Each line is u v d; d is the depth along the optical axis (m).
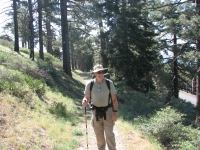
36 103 8.26
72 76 22.48
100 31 21.41
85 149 5.77
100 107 4.52
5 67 10.66
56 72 16.84
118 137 6.87
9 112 6.15
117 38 18.73
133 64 18.69
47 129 6.30
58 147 5.35
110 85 4.44
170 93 20.05
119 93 15.10
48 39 33.78
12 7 22.30
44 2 20.08
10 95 7.32
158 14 19.98
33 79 11.34
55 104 8.70
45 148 5.16
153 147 6.32
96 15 19.89
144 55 19.64
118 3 20.00
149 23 20.33
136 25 19.56
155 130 7.51
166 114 8.36
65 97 11.95
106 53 19.58
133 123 8.71
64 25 20.70
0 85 7.48
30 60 16.23
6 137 4.93
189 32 14.15
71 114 9.02
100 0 20.81
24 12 29.55
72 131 6.87
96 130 4.71
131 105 12.27
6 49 19.38
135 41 18.59
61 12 20.58
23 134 5.36
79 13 20.97
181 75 27.80
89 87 4.50
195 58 13.92
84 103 4.52
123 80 19.06
